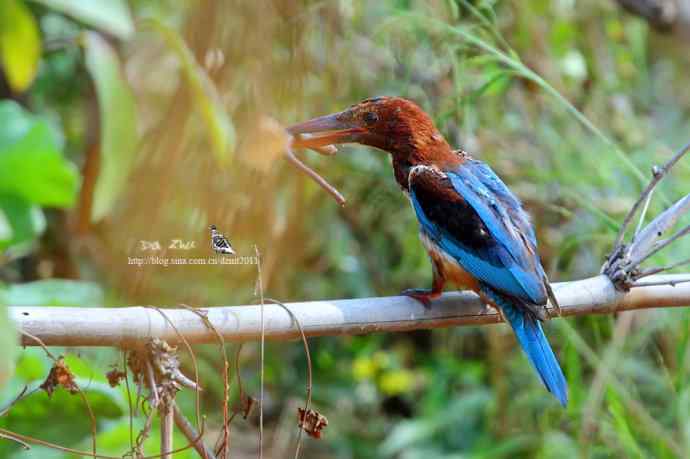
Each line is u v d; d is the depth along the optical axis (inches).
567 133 443.8
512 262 269.3
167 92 263.7
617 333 375.9
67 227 415.2
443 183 288.8
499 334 469.1
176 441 342.0
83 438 288.0
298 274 450.0
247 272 363.6
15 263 440.5
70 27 395.9
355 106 303.9
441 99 409.7
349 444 517.7
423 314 254.7
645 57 538.9
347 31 394.0
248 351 498.3
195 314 199.2
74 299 334.3
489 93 404.2
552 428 435.2
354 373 539.5
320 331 218.5
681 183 413.7
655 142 463.2
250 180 276.7
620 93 487.5
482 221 276.8
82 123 432.8
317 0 347.9
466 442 496.1
